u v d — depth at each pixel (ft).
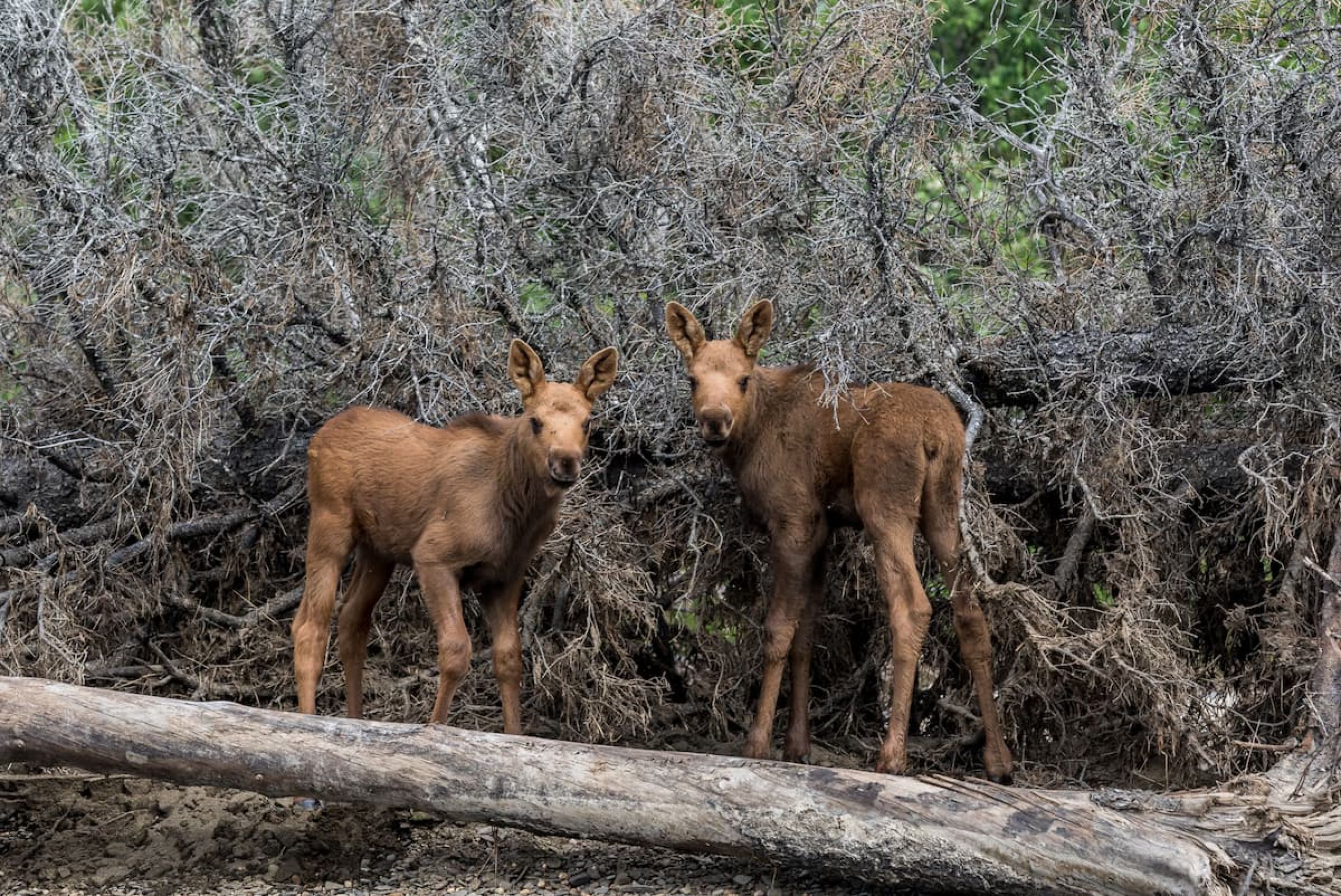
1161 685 32.24
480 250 39.22
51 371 42.70
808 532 33.73
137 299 38.24
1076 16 42.14
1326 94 38.09
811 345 36.70
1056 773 36.37
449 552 31.65
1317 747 29.14
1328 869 25.39
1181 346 36.35
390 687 38.60
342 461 33.09
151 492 38.22
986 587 32.35
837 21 40.11
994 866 25.03
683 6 41.70
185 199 42.75
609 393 38.68
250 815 32.27
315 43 44.09
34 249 41.93
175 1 53.11
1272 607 35.47
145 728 28.71
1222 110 36.91
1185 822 25.58
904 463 32.24
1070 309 38.42
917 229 37.60
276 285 38.60
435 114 41.47
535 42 42.68
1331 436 34.47
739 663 39.68
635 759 27.20
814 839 25.88
